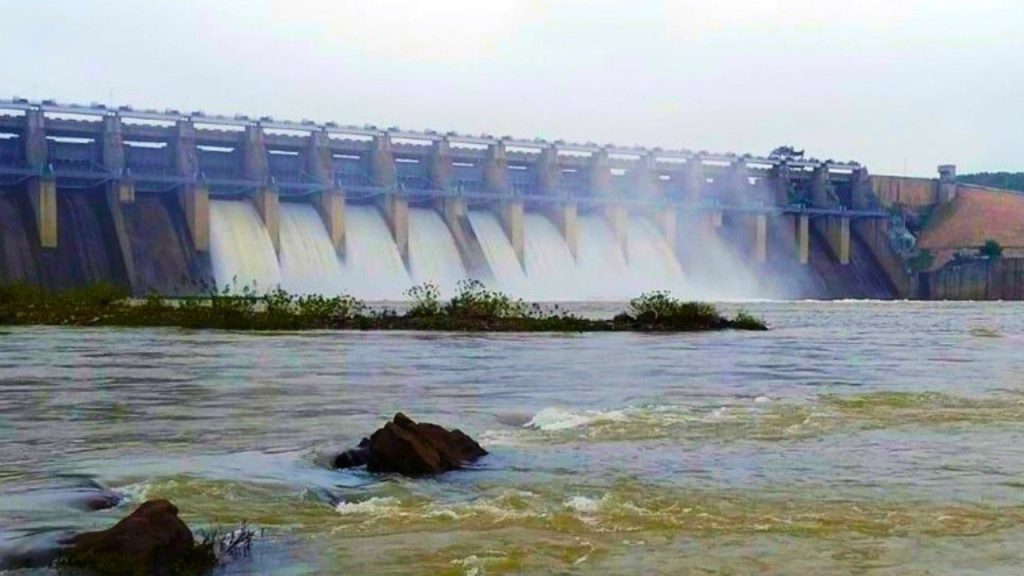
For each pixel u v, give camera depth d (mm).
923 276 180500
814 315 107312
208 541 12156
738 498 15328
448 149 133750
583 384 32719
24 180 106312
